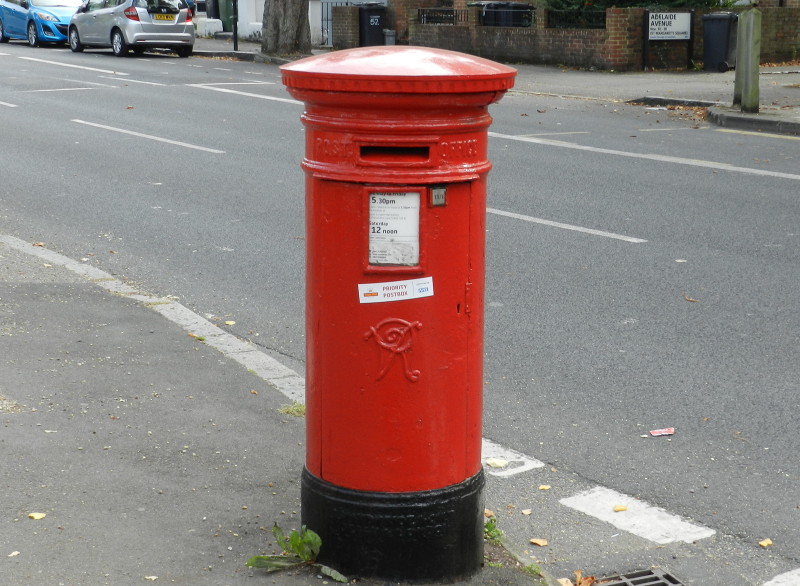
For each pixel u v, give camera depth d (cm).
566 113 1755
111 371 568
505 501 448
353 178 329
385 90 316
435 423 346
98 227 948
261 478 443
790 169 1217
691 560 402
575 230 931
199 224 963
